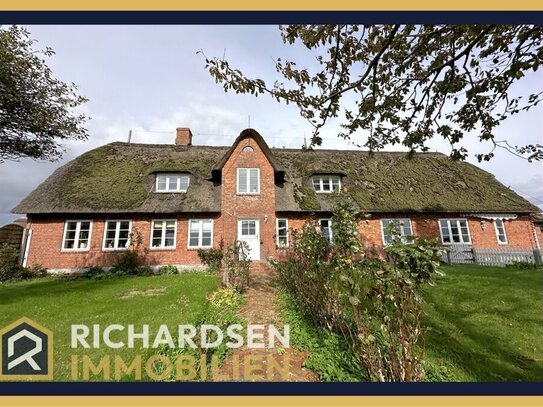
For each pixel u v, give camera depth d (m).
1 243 14.81
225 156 16.61
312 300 5.95
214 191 16.67
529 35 4.21
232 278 9.71
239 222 16.00
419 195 17.78
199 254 14.90
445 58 5.26
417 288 3.13
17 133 13.15
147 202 15.35
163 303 7.98
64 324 6.30
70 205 14.52
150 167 17.56
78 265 14.45
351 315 5.33
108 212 14.60
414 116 5.98
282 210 15.98
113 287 10.66
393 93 5.75
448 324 6.37
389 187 18.14
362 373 3.72
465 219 17.45
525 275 10.57
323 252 5.88
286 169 18.95
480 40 4.73
